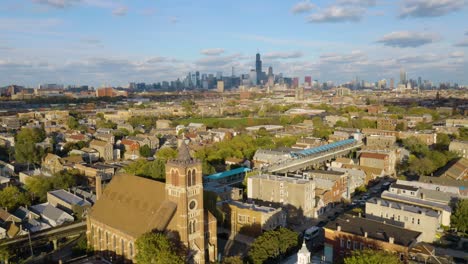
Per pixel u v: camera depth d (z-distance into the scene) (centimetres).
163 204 10712
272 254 11212
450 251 12469
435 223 13100
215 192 16312
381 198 15688
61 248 13425
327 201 17038
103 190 12762
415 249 10712
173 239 10581
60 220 15288
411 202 15125
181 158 10600
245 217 14150
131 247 10831
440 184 17575
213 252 11631
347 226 12156
